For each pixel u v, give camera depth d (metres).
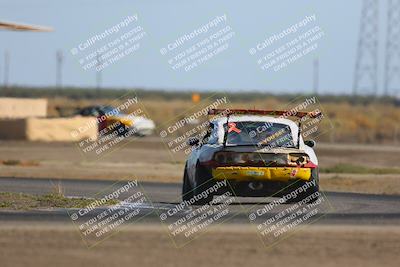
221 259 39.84
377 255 41.25
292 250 42.25
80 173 96.12
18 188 75.25
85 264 38.28
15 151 133.50
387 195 72.81
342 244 43.94
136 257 40.03
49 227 48.66
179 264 38.56
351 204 63.59
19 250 41.00
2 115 182.88
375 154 145.25
